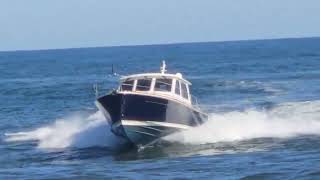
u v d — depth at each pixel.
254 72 178.00
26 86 154.88
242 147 58.28
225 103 97.75
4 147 63.62
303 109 83.94
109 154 57.22
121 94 55.44
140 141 58.41
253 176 44.62
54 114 92.38
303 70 176.00
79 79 174.25
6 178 47.44
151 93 57.00
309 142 59.72
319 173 44.31
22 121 85.62
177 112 58.38
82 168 50.69
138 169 49.25
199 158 53.34
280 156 52.69
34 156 57.88
